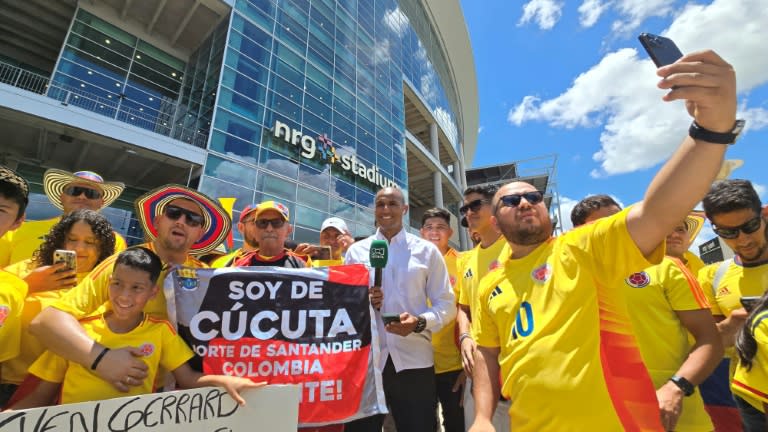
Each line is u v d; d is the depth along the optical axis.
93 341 1.70
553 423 1.43
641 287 2.12
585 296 1.51
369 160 20.72
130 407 1.46
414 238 3.05
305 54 17.81
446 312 2.66
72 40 13.02
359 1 23.88
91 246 2.44
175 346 1.98
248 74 14.66
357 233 18.25
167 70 15.62
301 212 15.27
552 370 1.47
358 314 2.38
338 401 2.14
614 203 2.58
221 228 2.89
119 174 13.76
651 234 1.28
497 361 1.95
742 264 2.44
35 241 3.03
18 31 13.89
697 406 1.98
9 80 14.11
